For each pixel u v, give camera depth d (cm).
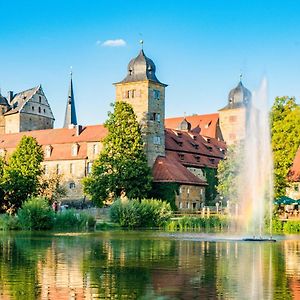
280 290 2488
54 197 10294
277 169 8050
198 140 13512
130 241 5162
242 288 2527
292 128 8294
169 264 3338
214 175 12900
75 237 5716
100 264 3325
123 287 2538
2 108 15738
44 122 16012
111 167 9869
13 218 7106
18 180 8831
